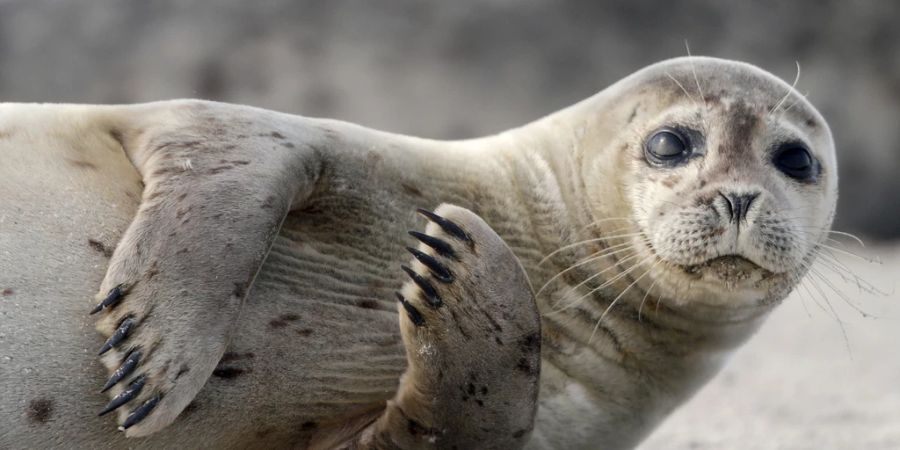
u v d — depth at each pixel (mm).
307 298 14289
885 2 66562
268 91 62188
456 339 13312
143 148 13930
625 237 16250
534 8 65938
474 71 64188
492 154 16812
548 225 16422
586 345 15945
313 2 63938
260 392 13898
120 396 12492
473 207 16016
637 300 16188
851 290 46000
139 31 61719
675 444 22531
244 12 63094
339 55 63094
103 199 13812
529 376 13625
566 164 16984
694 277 15531
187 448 13781
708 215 15258
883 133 64375
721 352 17109
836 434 23172
